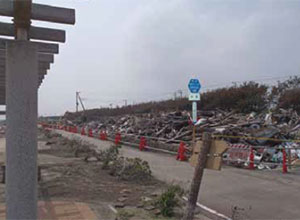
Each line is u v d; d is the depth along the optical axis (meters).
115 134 28.44
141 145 20.33
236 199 7.80
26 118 2.71
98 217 5.84
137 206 6.64
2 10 2.76
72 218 5.74
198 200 7.67
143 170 9.97
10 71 2.70
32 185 2.74
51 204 6.68
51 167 11.83
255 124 20.27
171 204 6.09
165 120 27.31
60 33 3.33
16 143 2.69
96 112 80.12
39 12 2.92
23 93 2.71
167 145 19.27
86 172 10.80
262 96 39.41
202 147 4.02
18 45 2.71
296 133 20.31
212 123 23.03
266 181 10.08
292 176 11.09
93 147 20.23
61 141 25.38
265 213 6.61
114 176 10.12
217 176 10.87
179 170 12.09
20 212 2.69
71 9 3.05
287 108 36.84
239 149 14.03
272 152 15.01
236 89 40.88
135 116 38.50
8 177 2.71
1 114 18.23
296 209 6.91
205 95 43.09
